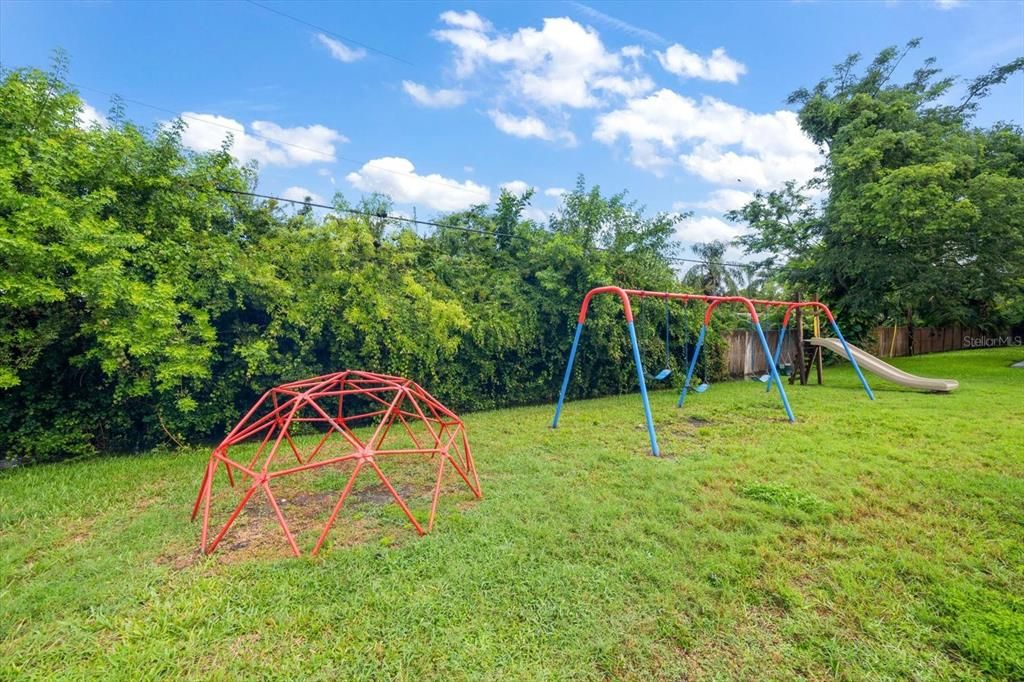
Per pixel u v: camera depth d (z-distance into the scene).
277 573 2.70
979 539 3.05
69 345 5.16
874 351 17.06
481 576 2.64
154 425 5.64
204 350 5.36
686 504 3.66
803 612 2.35
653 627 2.23
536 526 3.27
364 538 3.15
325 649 2.10
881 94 14.33
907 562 2.77
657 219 10.01
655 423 6.77
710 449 5.27
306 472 4.61
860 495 3.80
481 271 8.96
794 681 1.92
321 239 6.51
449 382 7.66
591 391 9.75
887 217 10.72
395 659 2.04
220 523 3.44
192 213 5.93
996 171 11.52
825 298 14.75
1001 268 11.46
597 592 2.50
